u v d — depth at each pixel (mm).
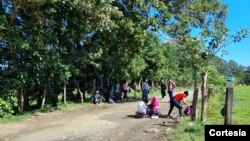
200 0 20750
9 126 19328
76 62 30531
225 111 13094
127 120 21719
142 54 43688
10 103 23297
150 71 52344
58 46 27094
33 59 24422
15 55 23922
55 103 28641
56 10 25938
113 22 27641
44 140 16016
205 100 19594
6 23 22844
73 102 31969
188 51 19281
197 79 20141
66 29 26891
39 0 22359
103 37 32250
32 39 24766
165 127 18828
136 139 15883
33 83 25125
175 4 27969
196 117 20406
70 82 33562
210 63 19516
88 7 25125
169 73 60125
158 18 30922
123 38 32688
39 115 23531
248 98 42281
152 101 23109
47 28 26359
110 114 24797
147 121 21219
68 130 18344
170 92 23109
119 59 35906
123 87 40000
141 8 31516
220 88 23438
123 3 31844
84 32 28031
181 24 20797
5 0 23750
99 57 32906
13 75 23812
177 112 25875
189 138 15266
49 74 25703
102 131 17969
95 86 36094
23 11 24656
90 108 28688
